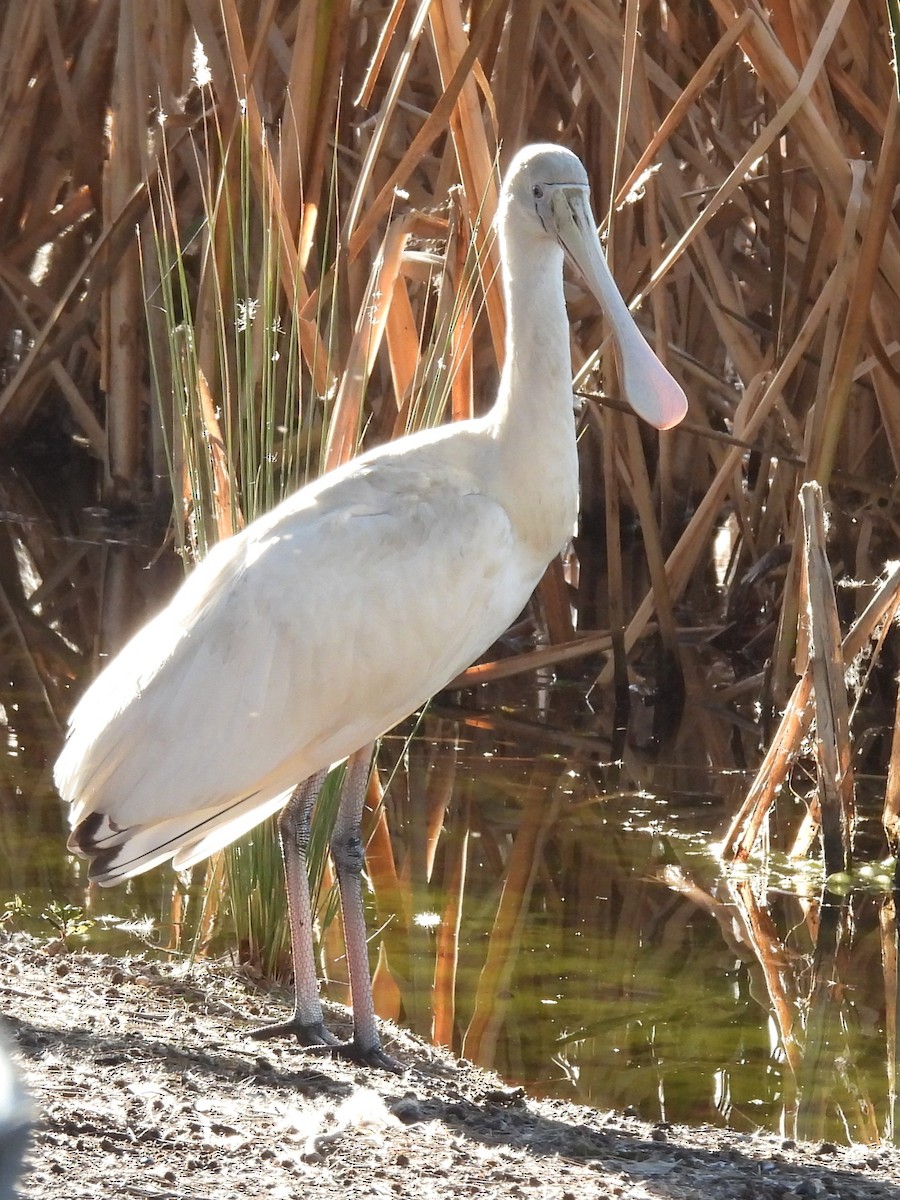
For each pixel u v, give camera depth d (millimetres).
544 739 14836
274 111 17297
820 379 14273
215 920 9977
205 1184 5508
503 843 12242
